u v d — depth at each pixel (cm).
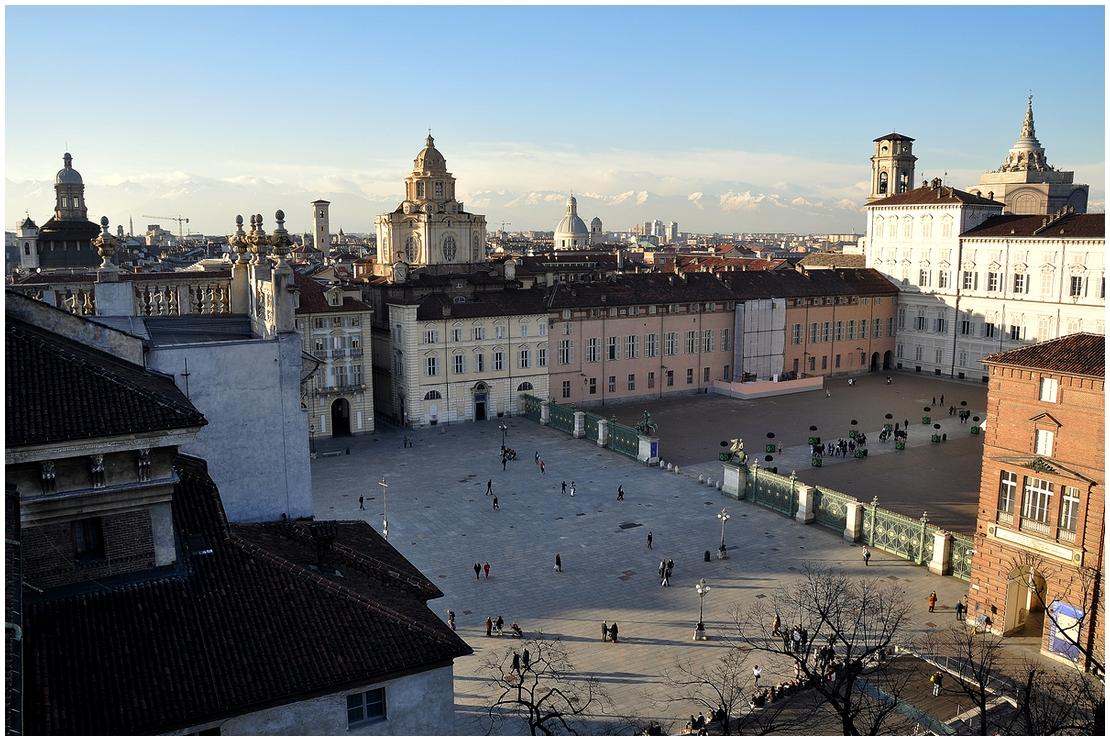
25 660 2562
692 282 14638
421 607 3366
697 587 6294
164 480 2898
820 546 7425
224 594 2970
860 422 12144
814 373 15612
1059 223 13962
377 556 3772
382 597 3281
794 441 11081
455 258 16100
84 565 2842
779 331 15000
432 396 11931
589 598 6406
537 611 6194
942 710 4662
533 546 7425
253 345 3719
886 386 14925
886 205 16475
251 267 4422
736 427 11900
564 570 6912
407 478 9412
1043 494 5384
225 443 3725
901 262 16300
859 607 5962
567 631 5888
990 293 14750
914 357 16238
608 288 13712
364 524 4203
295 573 3134
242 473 3778
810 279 15788
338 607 3066
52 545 2786
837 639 5497
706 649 5616
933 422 12100
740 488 8706
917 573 6819
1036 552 5397
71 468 2738
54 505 2736
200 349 3616
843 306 15775
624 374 13662
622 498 8700
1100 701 4416
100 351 3266
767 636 5778
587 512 8312
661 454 10475
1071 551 5191
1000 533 5612
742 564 7025
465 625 5981
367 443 11006
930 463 9981
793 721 4644
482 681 5225
